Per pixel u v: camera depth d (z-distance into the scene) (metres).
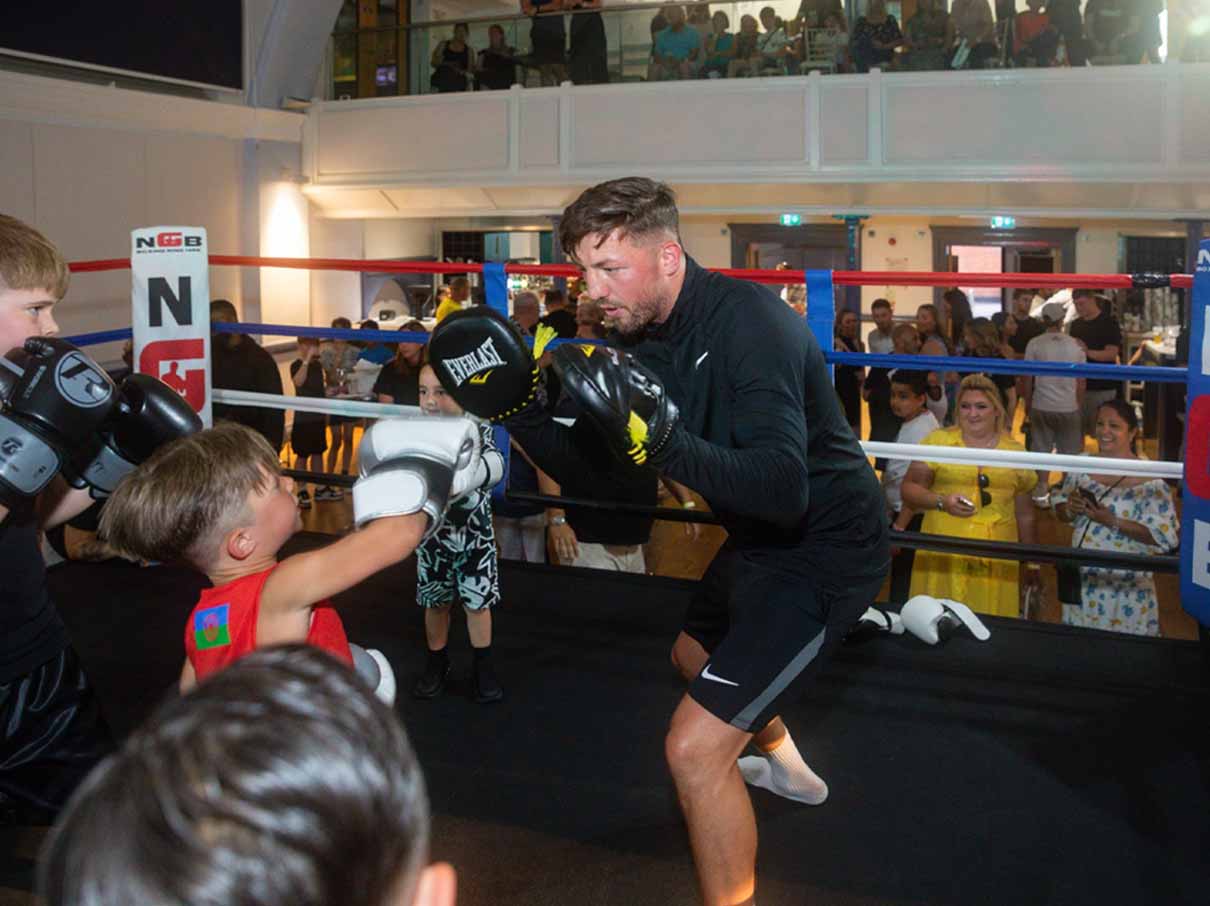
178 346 3.23
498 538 4.19
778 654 1.71
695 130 9.52
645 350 1.75
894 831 2.17
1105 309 7.82
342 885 0.40
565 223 1.60
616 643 3.12
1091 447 8.20
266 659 0.48
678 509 3.21
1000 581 3.41
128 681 2.89
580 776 2.40
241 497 1.33
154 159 8.36
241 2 8.85
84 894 0.39
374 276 11.84
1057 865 2.05
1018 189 9.33
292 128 10.02
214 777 0.40
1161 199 9.20
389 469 1.25
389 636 3.21
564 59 9.91
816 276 2.68
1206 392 2.31
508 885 2.01
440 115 10.05
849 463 1.76
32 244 1.55
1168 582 5.28
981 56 9.09
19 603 1.66
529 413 1.68
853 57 9.34
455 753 2.52
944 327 7.96
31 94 7.09
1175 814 2.21
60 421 1.41
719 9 9.76
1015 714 2.65
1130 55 8.84
